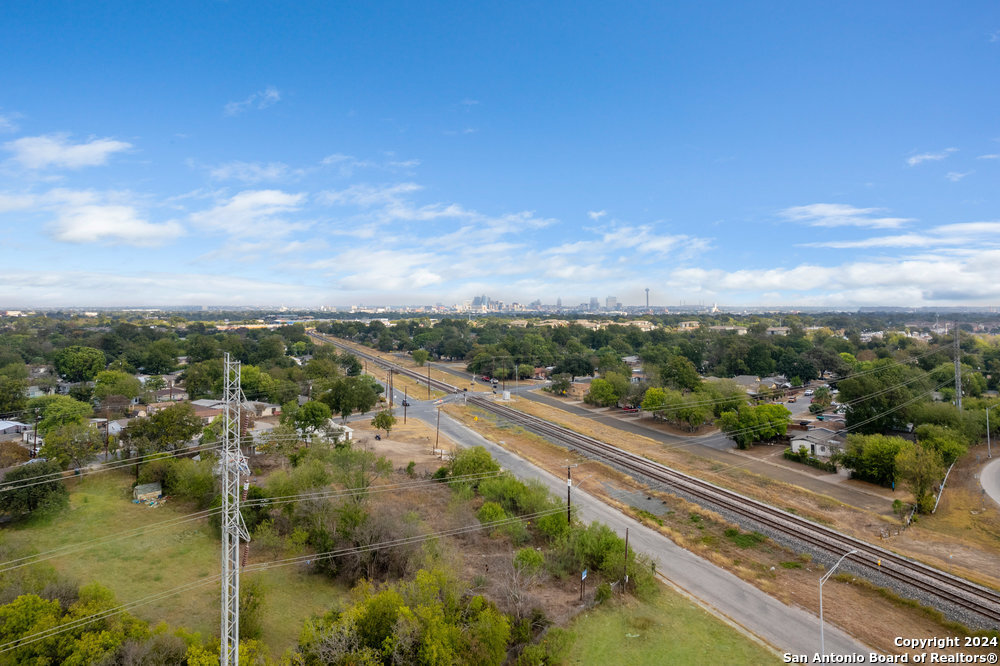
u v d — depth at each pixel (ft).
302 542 133.39
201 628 102.89
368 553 124.47
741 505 174.09
